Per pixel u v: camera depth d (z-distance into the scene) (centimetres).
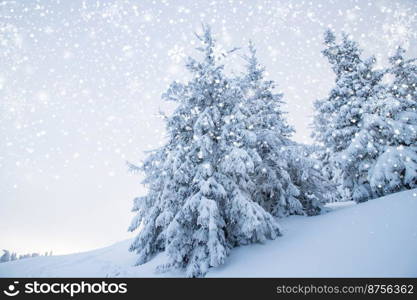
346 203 1978
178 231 907
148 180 1177
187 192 1010
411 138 1284
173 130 1084
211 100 1129
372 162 1333
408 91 1670
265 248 931
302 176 1239
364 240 780
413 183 1195
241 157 957
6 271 1300
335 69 1565
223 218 993
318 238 903
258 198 1250
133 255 1381
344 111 1432
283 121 1507
